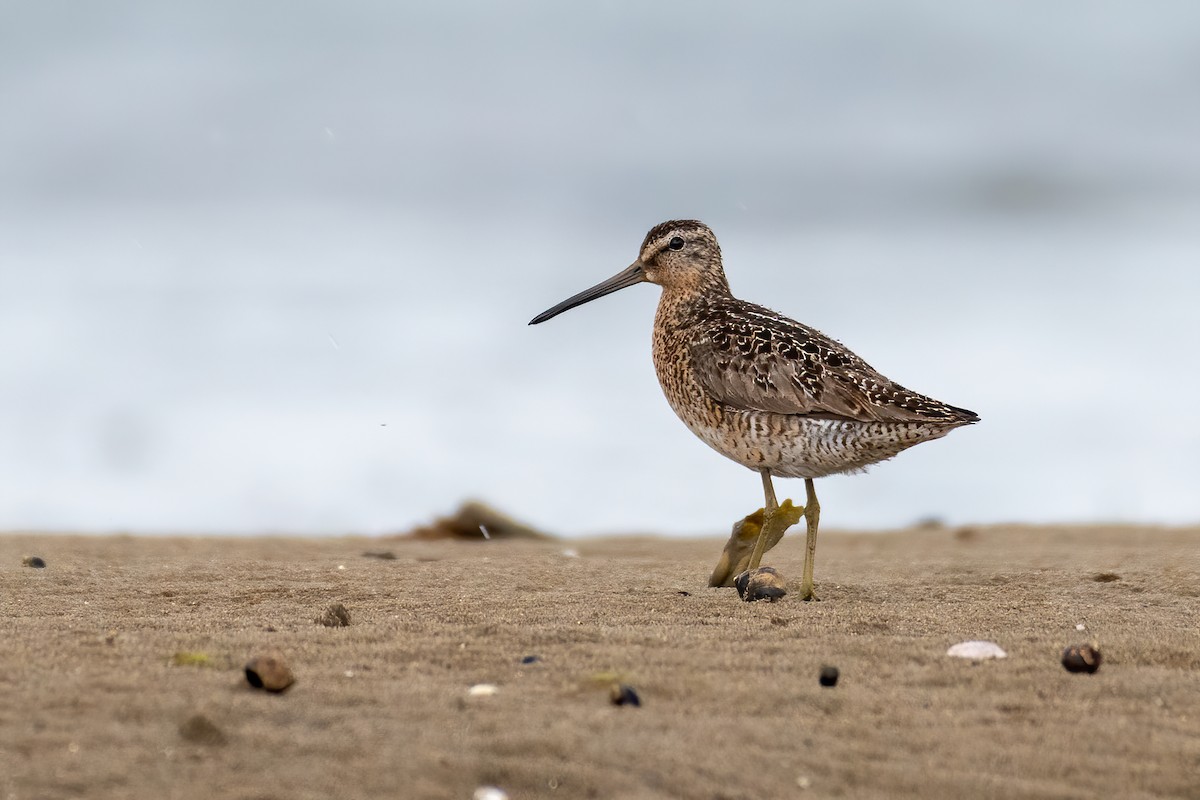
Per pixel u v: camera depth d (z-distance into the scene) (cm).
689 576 1103
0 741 581
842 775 589
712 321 1077
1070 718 663
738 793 567
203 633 803
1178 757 617
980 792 580
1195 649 782
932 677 722
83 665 704
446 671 712
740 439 1033
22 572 1060
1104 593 1013
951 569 1152
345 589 999
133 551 1229
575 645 773
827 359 1001
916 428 966
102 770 558
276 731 607
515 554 1273
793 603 957
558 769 578
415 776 566
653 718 640
